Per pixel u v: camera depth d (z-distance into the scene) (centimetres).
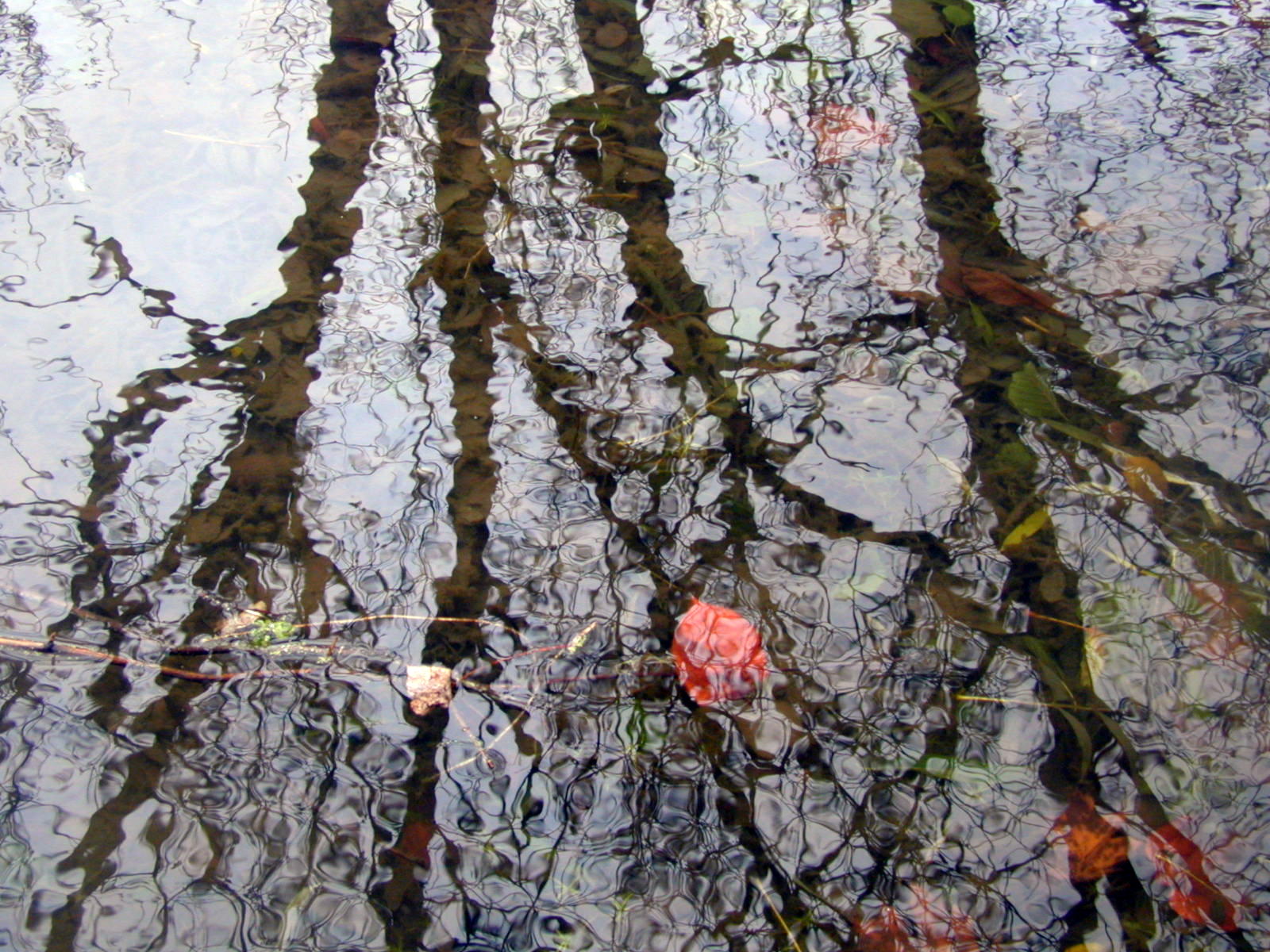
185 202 154
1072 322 140
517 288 145
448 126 166
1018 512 125
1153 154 159
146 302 142
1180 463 128
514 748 112
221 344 139
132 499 126
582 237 150
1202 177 155
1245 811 109
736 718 114
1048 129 164
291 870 107
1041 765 111
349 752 112
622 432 131
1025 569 122
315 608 119
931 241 149
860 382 135
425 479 128
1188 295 142
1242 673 115
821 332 140
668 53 179
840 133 164
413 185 157
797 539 124
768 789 111
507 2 194
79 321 140
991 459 129
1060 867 107
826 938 105
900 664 117
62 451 129
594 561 122
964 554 123
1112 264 145
